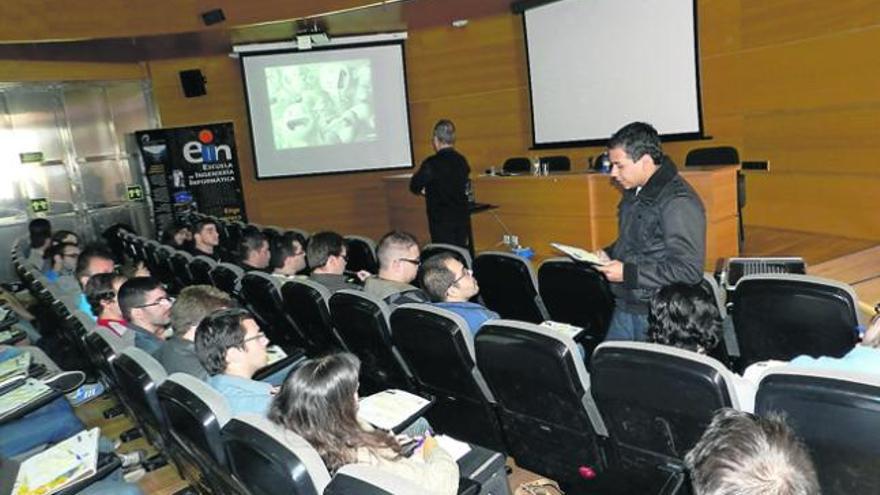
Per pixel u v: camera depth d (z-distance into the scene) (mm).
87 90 7691
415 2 6621
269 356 2740
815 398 1199
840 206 5340
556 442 1993
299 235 4566
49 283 4133
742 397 1400
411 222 7172
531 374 1817
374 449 1452
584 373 1744
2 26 5973
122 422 3424
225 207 7891
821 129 5371
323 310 2773
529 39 7363
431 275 2553
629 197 2297
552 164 6836
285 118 8148
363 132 8289
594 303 2721
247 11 6605
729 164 5250
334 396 1422
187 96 8164
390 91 8219
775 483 811
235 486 1579
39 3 6145
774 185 5863
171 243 5746
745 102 5934
